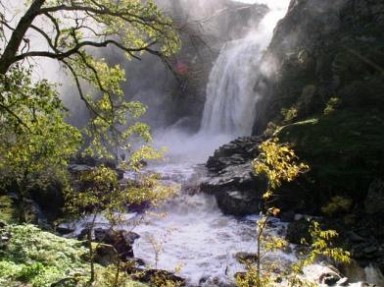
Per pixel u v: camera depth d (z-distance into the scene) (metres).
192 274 18.59
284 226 23.20
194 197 29.28
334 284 15.77
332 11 37.97
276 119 36.47
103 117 14.65
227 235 23.31
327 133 26.59
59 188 29.44
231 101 51.28
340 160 24.33
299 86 36.34
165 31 14.43
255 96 46.22
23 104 12.45
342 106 30.52
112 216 11.34
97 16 14.64
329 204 22.91
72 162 36.19
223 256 20.25
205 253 20.81
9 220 22.80
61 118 13.59
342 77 32.16
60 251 13.73
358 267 17.56
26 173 21.95
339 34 36.41
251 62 49.00
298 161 25.97
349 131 26.14
